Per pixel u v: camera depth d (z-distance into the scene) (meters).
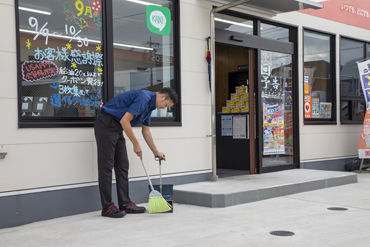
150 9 5.00
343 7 7.86
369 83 7.16
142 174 4.78
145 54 4.95
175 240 3.21
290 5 5.81
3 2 3.76
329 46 7.68
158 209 4.02
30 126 3.89
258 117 6.21
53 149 4.06
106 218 3.99
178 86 5.22
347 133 7.92
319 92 7.41
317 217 3.97
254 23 6.24
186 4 5.32
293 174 6.09
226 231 3.47
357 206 4.48
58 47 4.18
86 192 4.30
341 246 3.05
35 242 3.19
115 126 3.97
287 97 6.78
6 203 3.74
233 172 6.40
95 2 4.48
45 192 3.99
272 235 3.34
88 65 4.42
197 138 5.40
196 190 4.66
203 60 5.50
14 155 3.80
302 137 6.95
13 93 3.81
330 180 5.79
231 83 7.12
